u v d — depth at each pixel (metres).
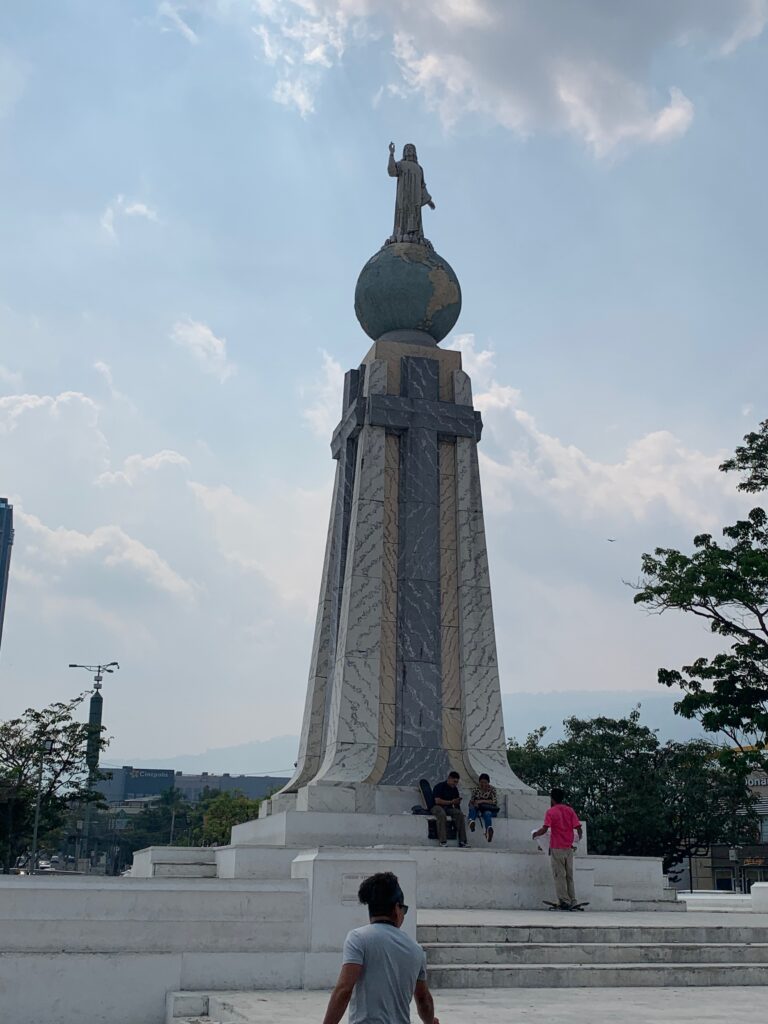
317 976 12.53
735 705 34.75
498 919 16.92
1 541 192.38
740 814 57.88
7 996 11.46
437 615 27.05
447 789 23.12
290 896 12.77
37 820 55.19
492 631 27.00
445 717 26.25
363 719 25.42
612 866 22.94
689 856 58.25
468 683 26.33
